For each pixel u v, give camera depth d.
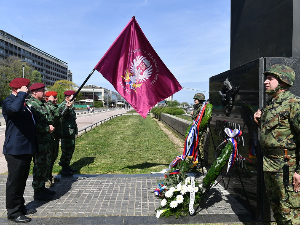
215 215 3.62
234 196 4.27
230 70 4.41
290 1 3.56
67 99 4.71
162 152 8.66
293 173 2.54
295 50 3.54
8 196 3.38
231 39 5.70
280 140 2.58
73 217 3.54
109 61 5.04
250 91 3.62
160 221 3.44
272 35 3.99
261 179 3.39
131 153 8.50
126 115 36.91
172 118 15.54
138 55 5.18
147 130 15.76
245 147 3.78
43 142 4.12
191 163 4.32
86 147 9.61
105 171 6.16
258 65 3.41
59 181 5.21
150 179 5.35
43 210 3.77
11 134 3.44
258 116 2.97
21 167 3.44
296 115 2.44
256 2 4.50
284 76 2.59
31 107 3.97
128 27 5.12
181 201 3.57
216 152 4.92
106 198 4.25
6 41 83.25
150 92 5.21
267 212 3.38
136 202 4.08
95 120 26.66
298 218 2.55
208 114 4.37
